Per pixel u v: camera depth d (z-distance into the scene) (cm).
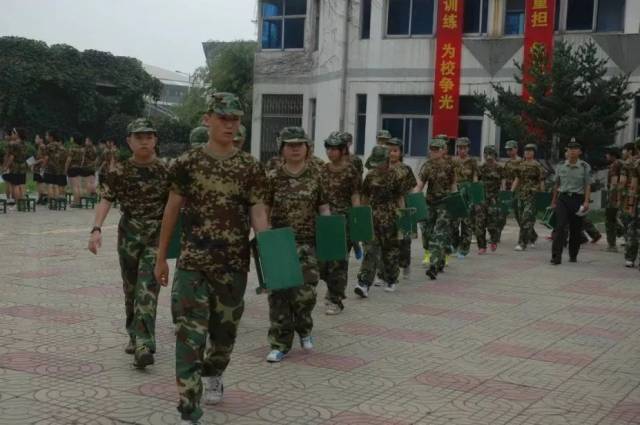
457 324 767
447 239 1059
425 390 545
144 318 571
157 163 588
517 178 1394
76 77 4175
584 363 633
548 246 1477
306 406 502
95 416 467
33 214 1777
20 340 636
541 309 857
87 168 2003
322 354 636
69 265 1031
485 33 2217
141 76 4478
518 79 2006
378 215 888
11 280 905
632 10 2073
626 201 1214
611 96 1878
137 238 584
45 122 4141
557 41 1973
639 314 847
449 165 1069
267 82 2597
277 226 637
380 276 951
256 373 575
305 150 641
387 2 2298
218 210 450
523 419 490
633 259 1209
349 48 2336
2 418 458
